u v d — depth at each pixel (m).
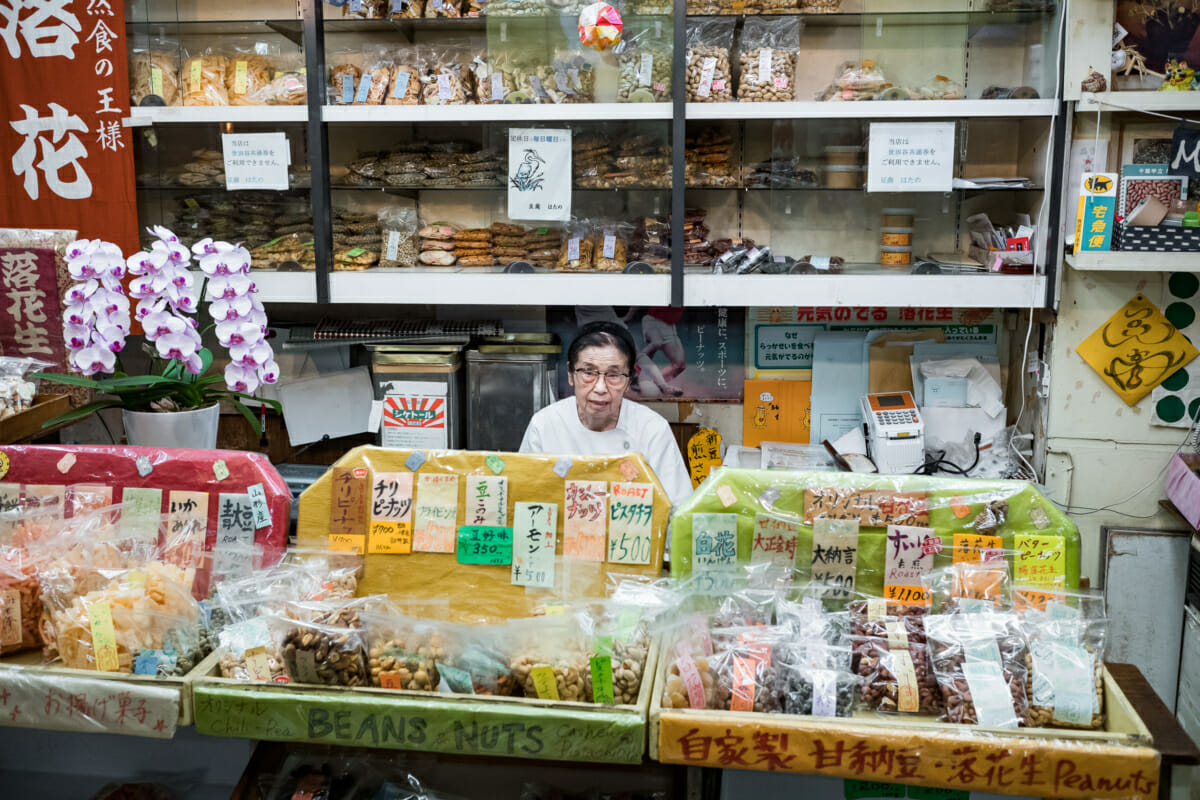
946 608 1.47
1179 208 2.49
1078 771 1.21
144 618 1.45
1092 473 2.80
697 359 3.23
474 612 1.59
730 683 1.36
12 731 1.62
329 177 2.92
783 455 3.00
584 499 1.58
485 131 2.92
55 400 2.13
